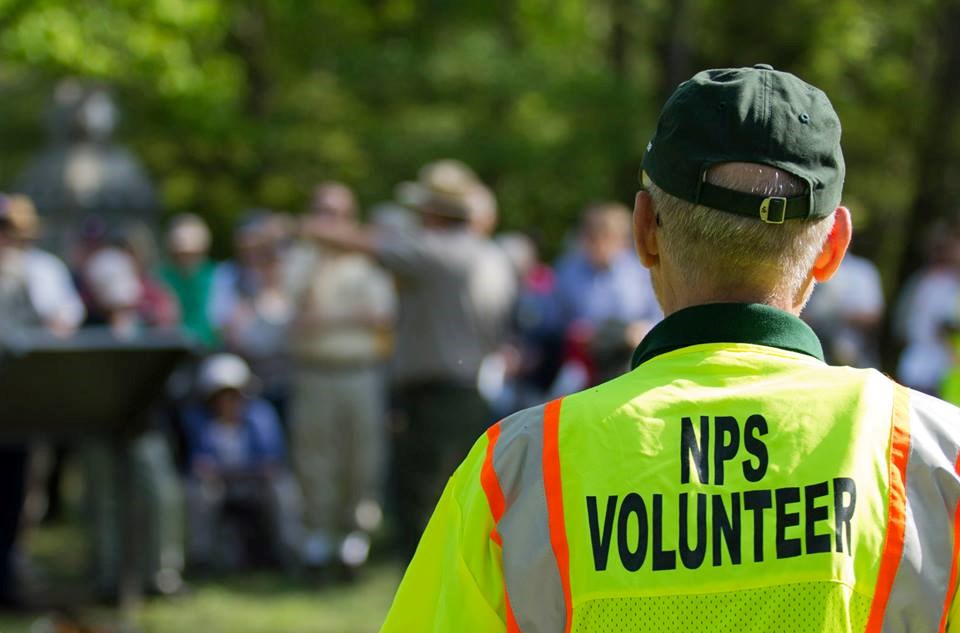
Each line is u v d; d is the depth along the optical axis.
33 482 15.35
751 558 3.28
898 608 3.25
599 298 16.27
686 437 3.42
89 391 12.48
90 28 28.25
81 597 14.11
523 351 17.12
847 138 36.31
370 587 14.91
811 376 3.48
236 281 18.20
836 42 35.12
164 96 32.41
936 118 34.09
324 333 14.88
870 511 3.29
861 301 16.42
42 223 23.19
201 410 15.66
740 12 35.09
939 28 35.31
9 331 11.93
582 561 3.37
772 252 3.50
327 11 39.97
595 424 3.49
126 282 15.09
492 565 3.50
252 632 13.09
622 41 37.88
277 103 39.19
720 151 3.46
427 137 36.91
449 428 13.05
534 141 36.41
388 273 13.23
